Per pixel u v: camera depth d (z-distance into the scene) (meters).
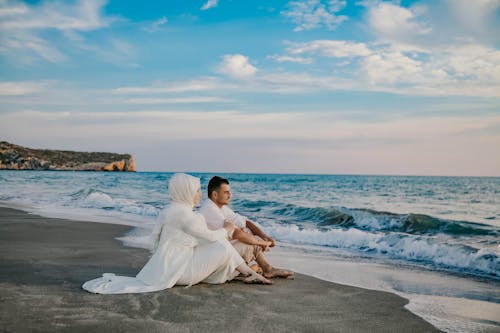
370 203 19.84
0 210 13.09
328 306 3.69
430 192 28.47
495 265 5.55
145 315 3.20
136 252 6.27
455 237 8.62
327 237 8.14
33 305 3.38
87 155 139.50
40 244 6.83
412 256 6.68
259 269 4.85
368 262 6.15
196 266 4.14
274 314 3.37
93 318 3.09
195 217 4.10
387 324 3.25
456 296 4.24
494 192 28.42
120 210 14.02
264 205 15.90
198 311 3.35
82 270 4.88
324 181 49.50
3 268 4.88
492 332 3.14
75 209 14.06
